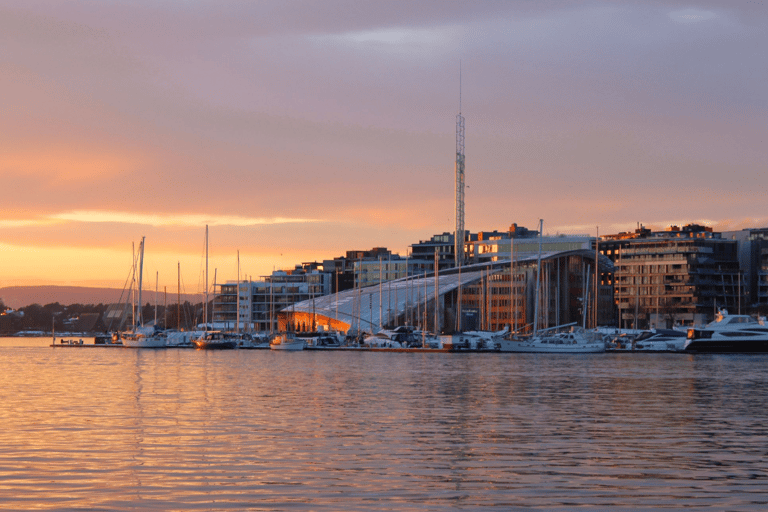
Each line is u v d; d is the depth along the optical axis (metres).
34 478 44.09
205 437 57.62
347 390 95.31
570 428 62.47
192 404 79.19
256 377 119.06
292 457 50.00
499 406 77.75
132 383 107.25
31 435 58.38
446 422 65.69
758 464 48.00
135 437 57.47
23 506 38.28
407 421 66.31
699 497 40.12
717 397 87.25
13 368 146.62
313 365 153.12
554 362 165.00
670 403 80.94
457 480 43.72
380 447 53.66
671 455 50.84
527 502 39.22
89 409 74.81
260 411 73.25
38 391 94.50
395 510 37.81
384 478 44.25
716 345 199.50
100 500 39.38
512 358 184.75
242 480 43.72
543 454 51.22
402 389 96.81
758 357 188.25
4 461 48.62
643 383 107.25
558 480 43.78
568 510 37.81
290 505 38.59
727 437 58.09
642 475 44.97
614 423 65.38
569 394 90.56
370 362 165.25
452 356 194.25
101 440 56.16
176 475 44.94
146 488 41.84
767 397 87.38
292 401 82.00
